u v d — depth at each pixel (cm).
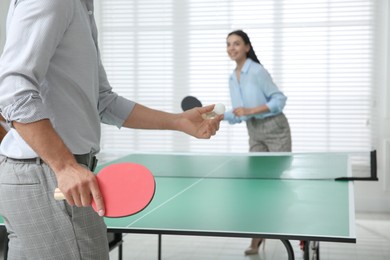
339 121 573
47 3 138
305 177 335
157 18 608
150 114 188
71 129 150
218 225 226
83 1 157
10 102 132
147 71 615
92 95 155
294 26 575
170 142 618
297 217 239
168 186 317
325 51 570
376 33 558
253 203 269
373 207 567
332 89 572
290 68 579
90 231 152
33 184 146
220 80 599
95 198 128
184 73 607
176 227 223
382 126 564
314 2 568
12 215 150
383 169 564
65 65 149
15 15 140
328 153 430
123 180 132
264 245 450
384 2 554
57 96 148
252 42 585
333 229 217
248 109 441
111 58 621
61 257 150
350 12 562
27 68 134
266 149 471
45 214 147
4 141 154
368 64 563
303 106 579
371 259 419
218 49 596
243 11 586
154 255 432
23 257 155
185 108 381
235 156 429
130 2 612
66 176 129
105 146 632
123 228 221
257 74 449
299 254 429
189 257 427
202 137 188
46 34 137
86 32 152
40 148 132
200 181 330
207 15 595
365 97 566
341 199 274
